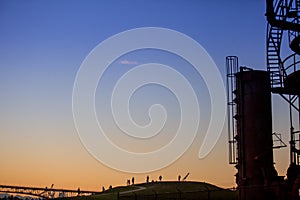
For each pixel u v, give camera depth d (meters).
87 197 58.16
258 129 29.84
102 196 59.78
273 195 27.25
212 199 44.28
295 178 25.86
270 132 30.05
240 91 31.05
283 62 27.50
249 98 30.45
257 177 29.02
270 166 29.25
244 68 31.52
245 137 30.11
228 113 32.09
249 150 29.73
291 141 27.05
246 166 29.62
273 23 27.52
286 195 25.84
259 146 29.58
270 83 30.03
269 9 27.41
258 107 30.17
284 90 28.81
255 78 30.59
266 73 30.70
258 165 29.25
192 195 46.50
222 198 44.88
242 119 30.50
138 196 40.25
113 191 72.12
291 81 27.30
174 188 63.78
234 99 32.00
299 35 25.77
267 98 30.41
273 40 29.55
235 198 43.84
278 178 28.41
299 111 27.22
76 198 57.56
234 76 32.19
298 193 23.92
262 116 30.06
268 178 28.38
